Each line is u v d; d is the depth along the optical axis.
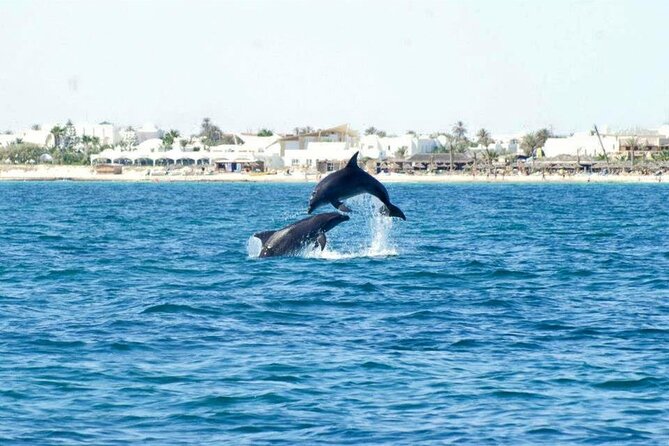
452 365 61.81
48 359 62.47
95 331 71.19
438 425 50.28
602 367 61.44
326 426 50.09
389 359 63.22
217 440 48.03
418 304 84.56
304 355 64.06
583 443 47.84
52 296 88.75
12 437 47.97
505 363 62.47
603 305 85.00
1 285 96.25
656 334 71.62
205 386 56.72
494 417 51.56
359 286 94.12
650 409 52.94
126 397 54.56
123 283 97.94
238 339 68.94
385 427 49.97
